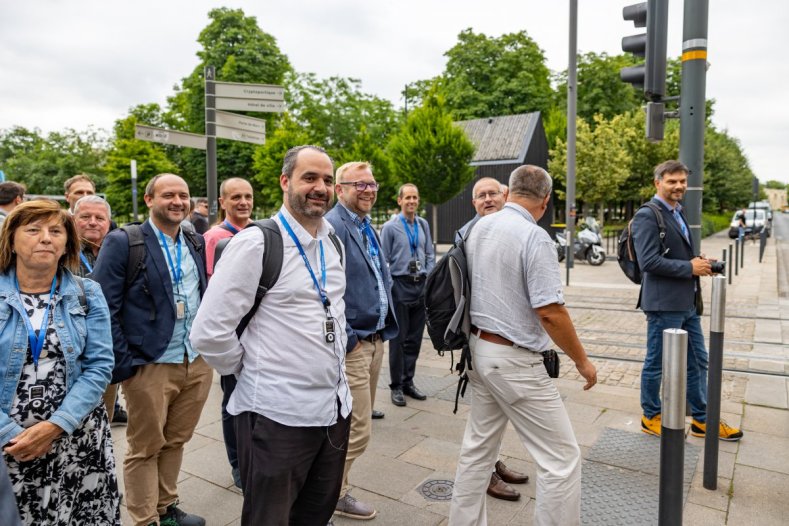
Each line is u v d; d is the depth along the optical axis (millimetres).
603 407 4770
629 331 7758
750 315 8562
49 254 2104
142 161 30516
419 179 21578
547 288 2430
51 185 45656
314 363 2057
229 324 1982
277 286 2033
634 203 41469
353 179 3471
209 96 6641
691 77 4379
